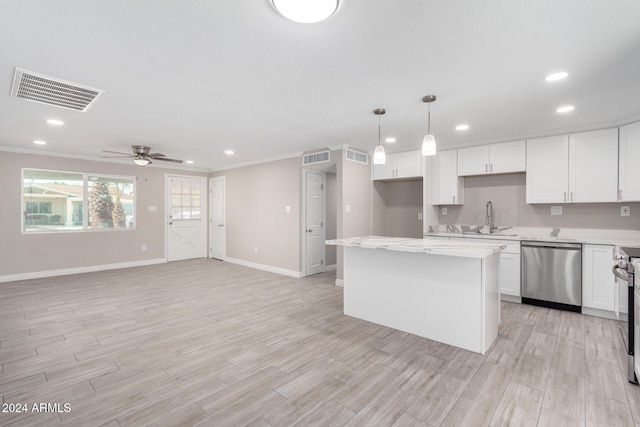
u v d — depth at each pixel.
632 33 1.79
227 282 5.14
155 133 4.15
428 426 1.74
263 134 4.20
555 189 3.88
